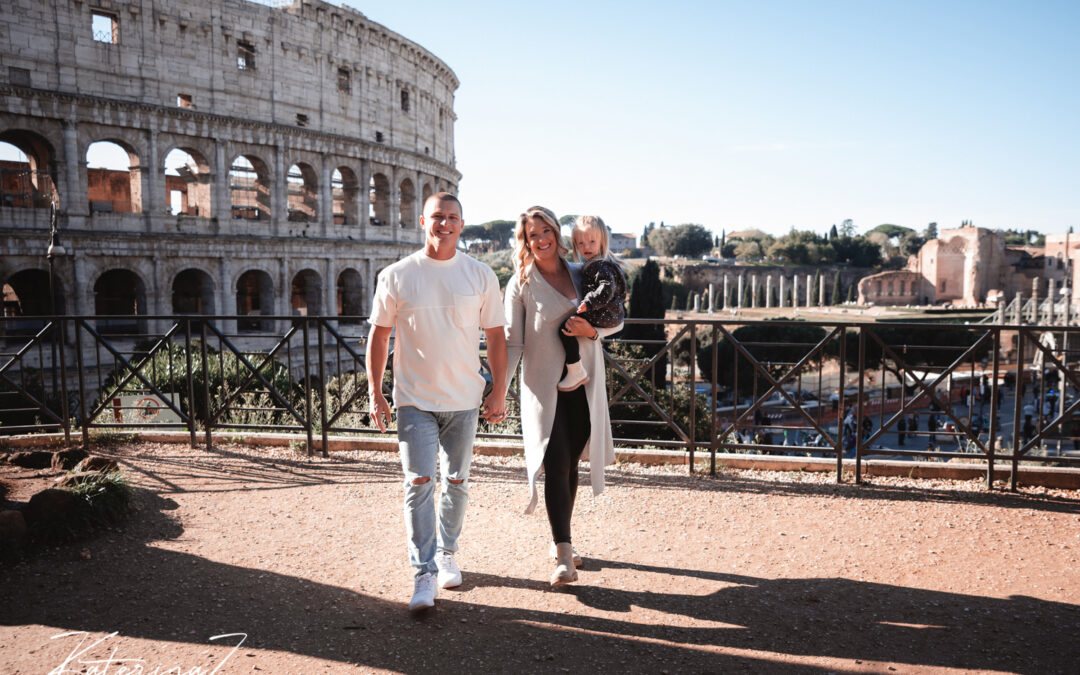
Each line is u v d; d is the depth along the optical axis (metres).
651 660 3.61
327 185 49.81
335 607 4.22
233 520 5.82
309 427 8.12
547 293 4.75
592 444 4.79
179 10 41.78
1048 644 3.76
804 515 6.02
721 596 4.40
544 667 3.53
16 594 4.32
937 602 4.29
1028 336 6.71
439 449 4.66
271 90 46.47
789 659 3.63
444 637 3.85
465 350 4.43
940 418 27.25
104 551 5.04
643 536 5.53
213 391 12.66
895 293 150.50
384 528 5.67
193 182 57.75
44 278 42.62
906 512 6.08
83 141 38.25
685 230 192.88
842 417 7.17
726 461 7.73
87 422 8.38
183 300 49.56
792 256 178.50
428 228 4.33
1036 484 6.91
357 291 53.06
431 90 62.88
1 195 38.91
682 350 51.03
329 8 49.66
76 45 38.06
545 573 4.79
